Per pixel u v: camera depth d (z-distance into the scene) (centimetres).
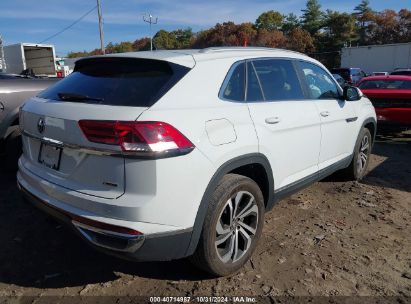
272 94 358
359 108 517
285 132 355
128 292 298
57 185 284
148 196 253
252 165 328
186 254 279
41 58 2205
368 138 564
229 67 322
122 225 251
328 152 443
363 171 575
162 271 326
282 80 378
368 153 577
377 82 922
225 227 305
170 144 256
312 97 418
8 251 351
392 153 758
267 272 325
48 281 310
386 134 963
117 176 255
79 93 299
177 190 261
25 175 323
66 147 279
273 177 349
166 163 254
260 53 363
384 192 521
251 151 314
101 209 257
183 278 317
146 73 294
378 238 390
